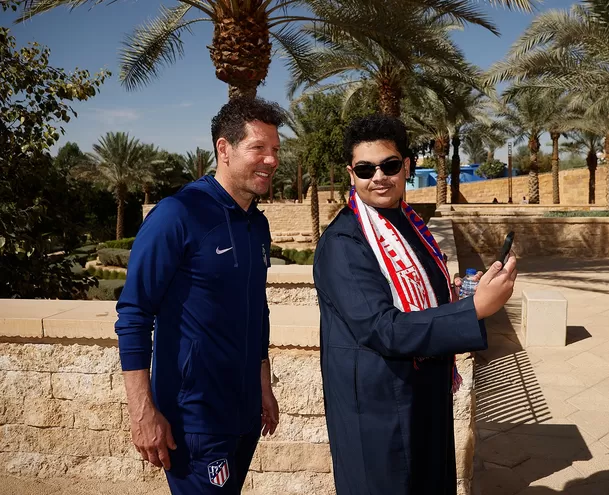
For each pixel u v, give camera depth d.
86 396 3.32
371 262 1.78
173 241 1.84
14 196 6.26
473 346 1.53
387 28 9.63
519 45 14.59
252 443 2.22
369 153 1.86
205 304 1.91
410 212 2.08
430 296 1.84
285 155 34.25
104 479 3.36
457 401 3.01
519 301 10.23
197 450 1.94
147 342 1.86
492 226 17.50
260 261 2.11
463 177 62.28
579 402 5.20
